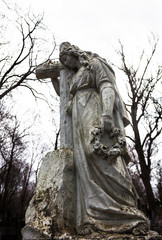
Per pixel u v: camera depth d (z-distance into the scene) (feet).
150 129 54.54
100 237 6.35
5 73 44.39
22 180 103.91
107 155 7.54
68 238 6.63
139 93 55.57
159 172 73.51
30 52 46.57
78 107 9.12
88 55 10.55
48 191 8.05
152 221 38.24
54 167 8.48
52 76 12.55
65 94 10.77
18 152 79.71
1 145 71.36
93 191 7.34
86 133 8.25
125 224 6.80
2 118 66.33
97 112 8.68
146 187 48.70
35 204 8.02
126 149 8.16
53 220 7.29
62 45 11.51
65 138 9.41
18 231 43.60
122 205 7.11
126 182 7.46
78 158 8.13
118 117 8.81
